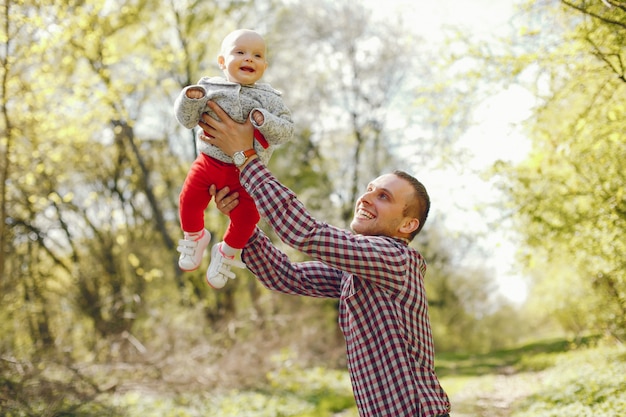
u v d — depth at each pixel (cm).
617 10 538
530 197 952
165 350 1200
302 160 2298
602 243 925
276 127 268
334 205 2378
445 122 831
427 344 275
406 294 269
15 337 1248
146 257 1891
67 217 1883
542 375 1388
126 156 2045
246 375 1279
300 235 259
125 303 1430
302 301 1809
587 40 593
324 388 1337
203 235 303
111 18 1622
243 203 290
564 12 598
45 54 1098
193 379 1157
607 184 842
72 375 997
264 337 1489
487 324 4216
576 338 1875
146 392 1121
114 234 1900
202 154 287
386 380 265
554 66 705
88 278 1652
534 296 1964
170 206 2167
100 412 938
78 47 1173
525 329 4259
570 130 726
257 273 314
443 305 3294
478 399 1164
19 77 1056
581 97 761
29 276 1644
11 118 1108
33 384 872
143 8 1719
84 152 1748
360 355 272
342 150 2445
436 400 262
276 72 2239
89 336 1367
